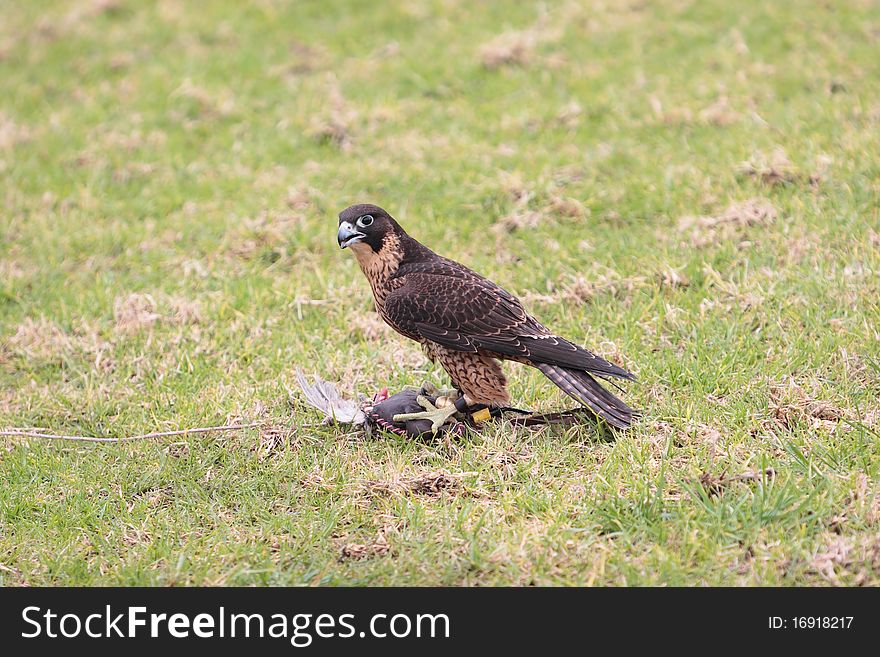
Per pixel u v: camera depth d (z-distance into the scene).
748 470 9.23
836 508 8.73
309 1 21.94
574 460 9.81
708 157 15.53
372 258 10.59
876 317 11.33
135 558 9.12
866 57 17.97
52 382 12.23
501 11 21.02
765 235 13.35
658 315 11.95
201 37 21.22
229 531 9.36
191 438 10.66
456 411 10.41
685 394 10.54
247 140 17.83
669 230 13.99
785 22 19.38
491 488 9.56
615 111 17.33
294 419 10.72
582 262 13.52
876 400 10.20
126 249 15.07
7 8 22.97
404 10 21.22
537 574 8.46
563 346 9.90
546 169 15.78
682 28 19.56
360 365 11.67
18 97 19.77
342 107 18.33
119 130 18.38
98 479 10.22
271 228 14.99
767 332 11.46
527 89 18.39
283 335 12.44
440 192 15.72
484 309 10.05
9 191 16.81
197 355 12.22
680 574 8.28
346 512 9.42
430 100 18.47
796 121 16.08
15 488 10.17
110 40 21.44
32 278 14.51
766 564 8.29
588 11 20.42
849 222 13.31
